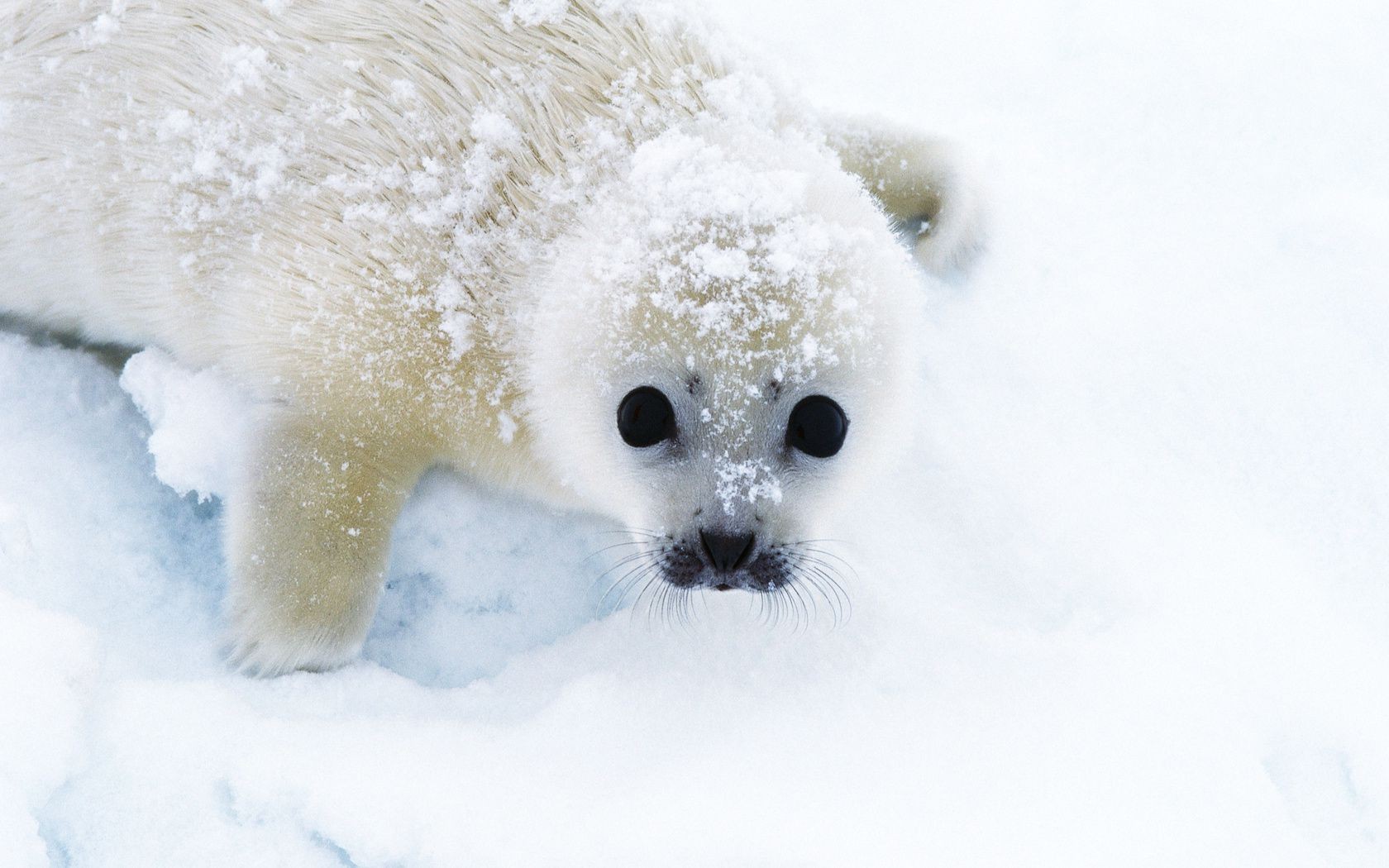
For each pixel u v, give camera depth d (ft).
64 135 18.94
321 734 16.20
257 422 18.85
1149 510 20.85
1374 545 20.61
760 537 16.17
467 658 19.38
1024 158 26.53
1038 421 22.09
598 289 15.93
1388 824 16.97
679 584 16.71
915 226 24.09
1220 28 28.17
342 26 18.48
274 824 15.33
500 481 19.88
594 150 17.63
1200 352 22.94
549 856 14.78
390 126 18.01
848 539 20.13
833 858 14.80
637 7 18.89
